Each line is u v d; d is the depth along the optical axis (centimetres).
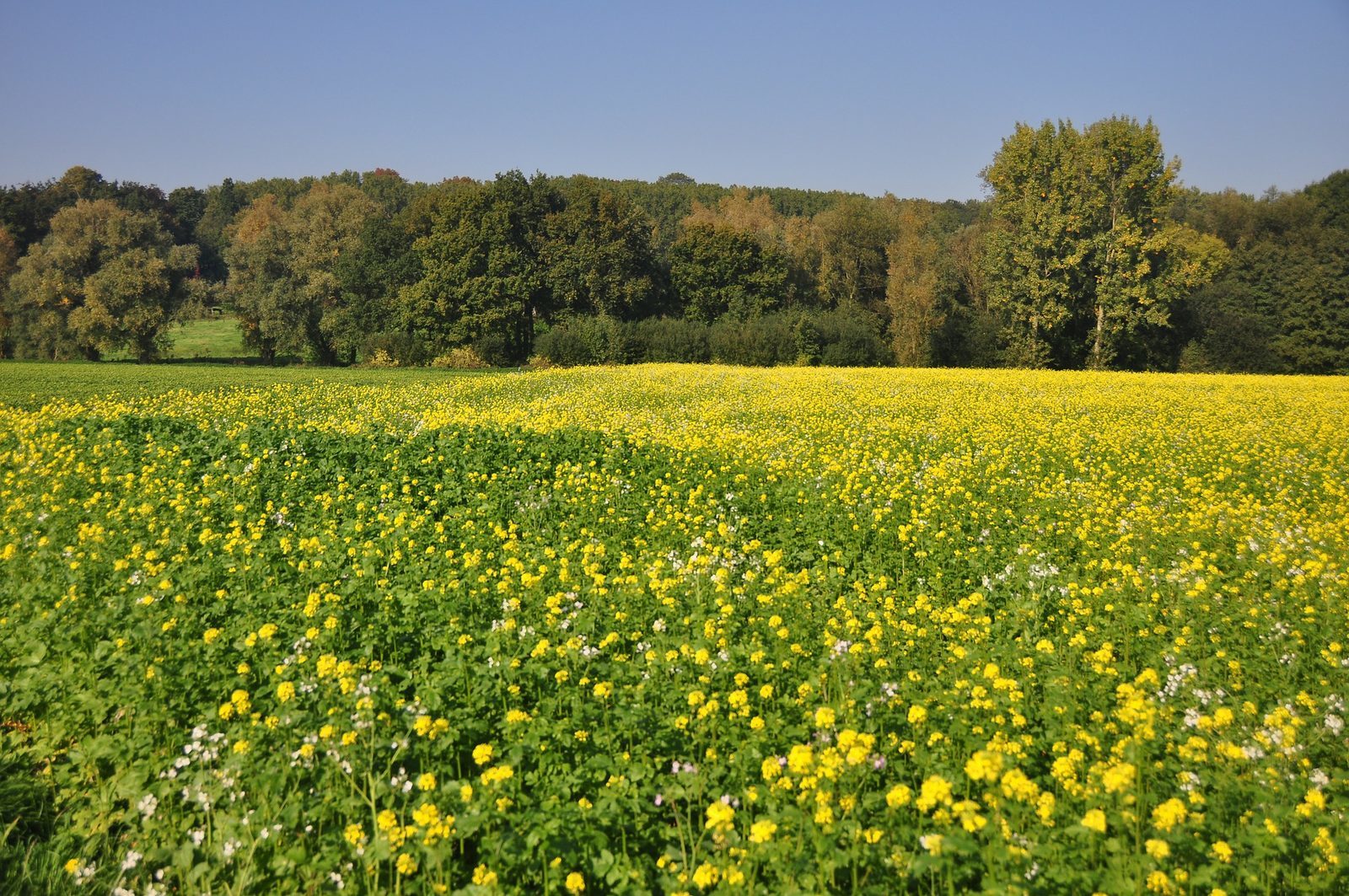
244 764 571
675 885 453
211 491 1401
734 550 1154
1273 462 1780
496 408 2978
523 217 7906
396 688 655
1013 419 2477
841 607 877
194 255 8375
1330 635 789
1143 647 790
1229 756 532
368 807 551
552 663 670
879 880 462
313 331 8194
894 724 605
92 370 5541
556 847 481
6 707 698
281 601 856
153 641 736
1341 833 479
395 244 8356
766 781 527
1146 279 6150
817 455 1862
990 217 7475
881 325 7262
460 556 1084
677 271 8412
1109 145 6162
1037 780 534
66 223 8312
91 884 534
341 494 1430
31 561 995
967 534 1208
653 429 2164
